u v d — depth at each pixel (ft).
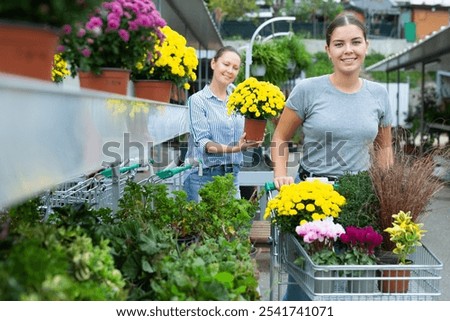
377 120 13.39
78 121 7.32
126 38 12.73
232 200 13.14
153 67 15.39
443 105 80.48
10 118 5.50
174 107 14.65
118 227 9.20
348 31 12.76
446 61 68.13
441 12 149.89
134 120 10.12
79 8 9.06
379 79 135.23
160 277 8.23
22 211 9.87
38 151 6.12
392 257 10.36
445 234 28.60
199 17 41.01
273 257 11.74
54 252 6.40
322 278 9.28
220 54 17.63
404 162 11.03
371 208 11.00
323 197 10.63
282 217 10.80
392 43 140.05
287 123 13.84
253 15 151.64
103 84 12.98
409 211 10.55
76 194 14.71
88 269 6.86
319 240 10.14
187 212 12.70
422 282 9.93
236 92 17.65
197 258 8.64
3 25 8.46
